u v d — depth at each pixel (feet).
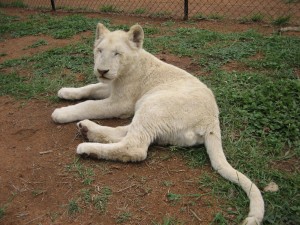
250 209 8.93
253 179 10.55
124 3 33.09
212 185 10.14
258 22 24.63
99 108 13.47
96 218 9.18
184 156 11.39
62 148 12.00
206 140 11.18
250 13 26.78
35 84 16.83
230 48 19.62
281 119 13.11
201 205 9.51
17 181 10.55
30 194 10.06
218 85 15.94
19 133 13.07
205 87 12.67
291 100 14.10
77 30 24.64
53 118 13.42
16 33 25.39
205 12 27.86
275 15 25.82
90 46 21.09
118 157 11.00
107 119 13.79
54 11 32.17
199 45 20.45
